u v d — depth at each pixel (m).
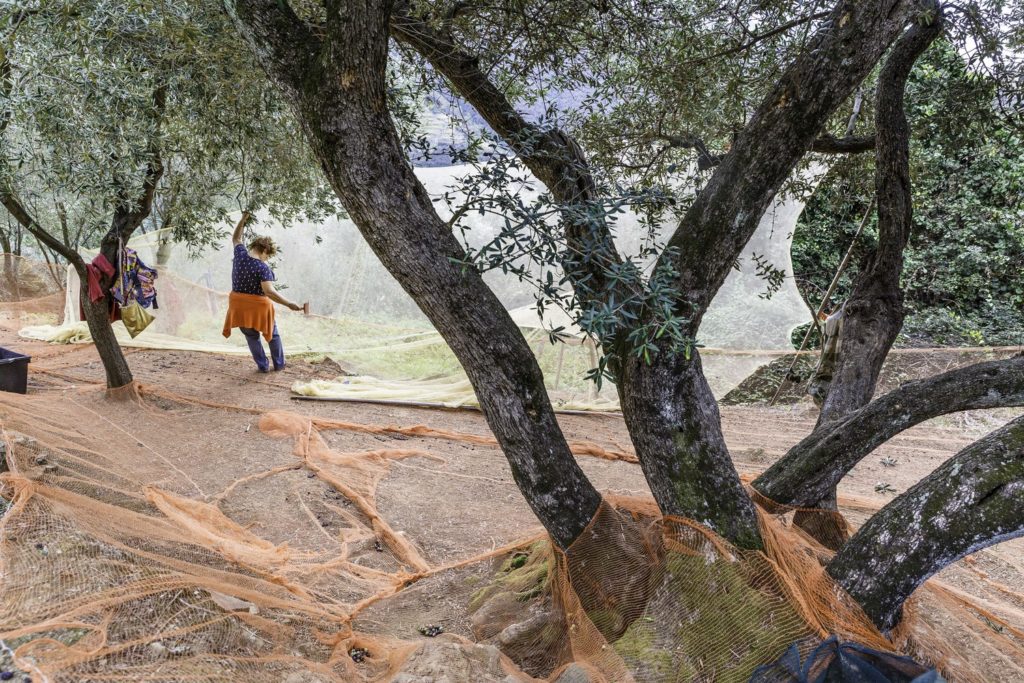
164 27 3.99
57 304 10.39
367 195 2.69
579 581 3.09
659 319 2.90
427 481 5.52
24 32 4.07
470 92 3.65
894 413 3.32
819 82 2.84
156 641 2.67
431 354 9.07
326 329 9.46
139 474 4.77
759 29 4.95
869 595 2.71
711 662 2.70
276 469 5.36
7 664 2.31
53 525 3.10
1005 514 2.56
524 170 3.51
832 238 12.75
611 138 5.56
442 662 2.77
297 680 2.57
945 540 2.63
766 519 3.08
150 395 6.96
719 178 3.05
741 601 2.73
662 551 3.07
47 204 8.38
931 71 6.75
